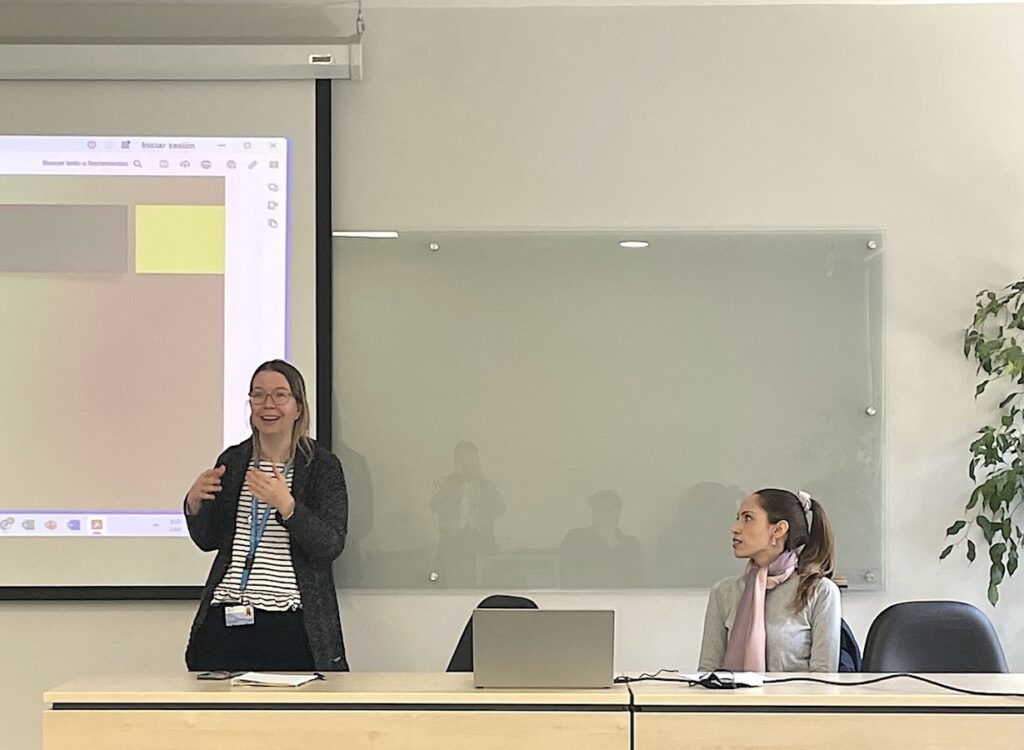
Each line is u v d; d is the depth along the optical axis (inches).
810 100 181.0
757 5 181.8
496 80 181.9
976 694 117.6
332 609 159.6
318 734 116.0
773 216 181.8
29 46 175.5
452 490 179.3
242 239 178.7
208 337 177.8
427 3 182.1
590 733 115.3
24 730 175.9
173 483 177.0
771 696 115.6
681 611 178.9
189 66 176.2
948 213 182.1
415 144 181.6
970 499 176.9
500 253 181.2
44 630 176.7
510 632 119.5
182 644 176.7
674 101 182.2
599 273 181.2
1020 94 181.0
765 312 181.0
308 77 177.9
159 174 178.9
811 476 179.9
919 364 181.3
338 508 157.0
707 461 179.9
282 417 156.2
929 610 147.9
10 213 178.2
